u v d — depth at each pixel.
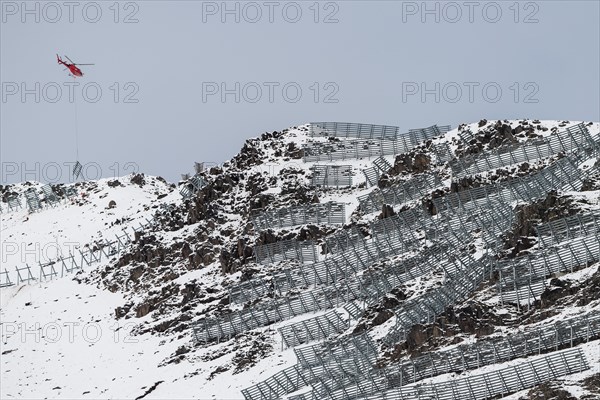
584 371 193.75
